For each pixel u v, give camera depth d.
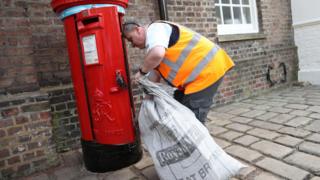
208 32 4.64
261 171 2.35
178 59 2.09
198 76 2.11
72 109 3.24
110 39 2.35
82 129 2.63
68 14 2.36
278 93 5.47
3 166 2.60
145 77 2.19
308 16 5.92
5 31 2.56
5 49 2.57
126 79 2.48
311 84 6.06
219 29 5.09
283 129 3.26
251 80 5.36
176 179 2.10
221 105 4.83
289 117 3.70
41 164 2.78
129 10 3.75
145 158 2.83
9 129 2.61
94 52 2.35
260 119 3.76
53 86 3.14
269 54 5.72
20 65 2.65
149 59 2.01
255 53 5.46
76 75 2.52
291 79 6.23
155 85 2.17
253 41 5.42
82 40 2.38
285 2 6.10
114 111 2.44
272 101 4.78
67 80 3.23
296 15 6.15
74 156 3.09
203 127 2.13
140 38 2.21
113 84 2.39
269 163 2.45
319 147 2.66
